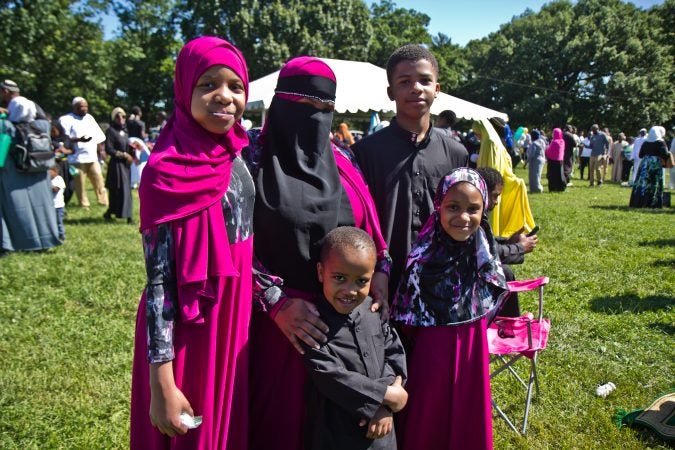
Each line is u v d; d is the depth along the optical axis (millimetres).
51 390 3539
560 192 15281
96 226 8891
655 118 44031
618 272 6566
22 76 20703
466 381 2303
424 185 2518
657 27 47688
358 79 8969
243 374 1914
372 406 1938
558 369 4000
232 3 33188
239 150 1895
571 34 46000
